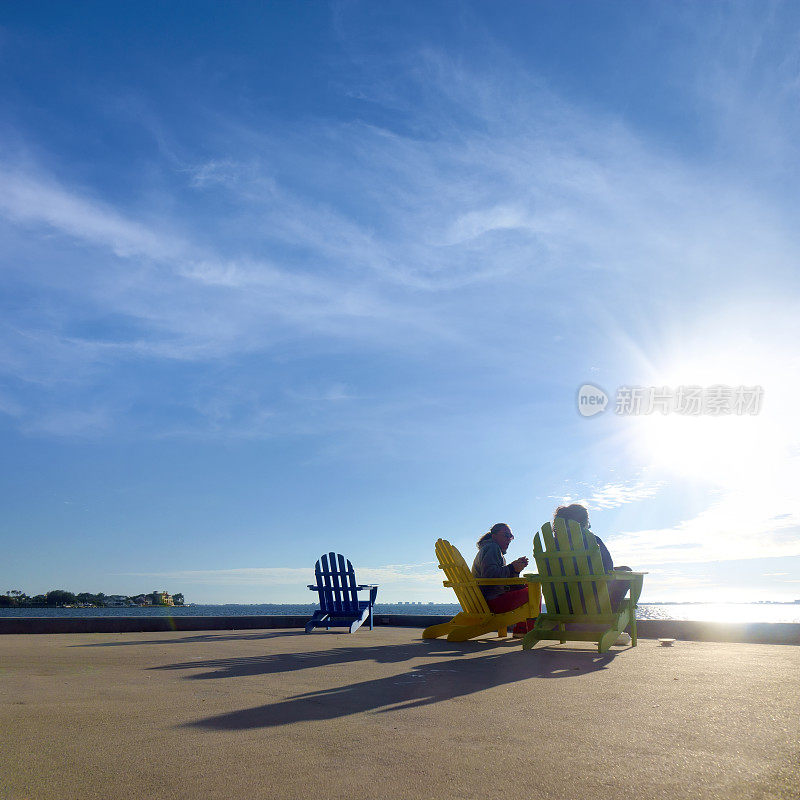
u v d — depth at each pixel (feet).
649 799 5.33
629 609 18.52
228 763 6.32
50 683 11.78
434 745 6.91
